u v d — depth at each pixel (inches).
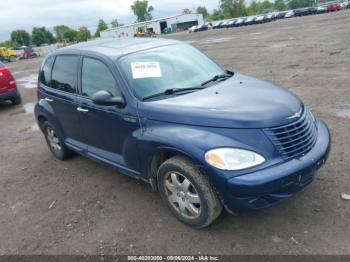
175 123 150.2
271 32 1207.6
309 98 320.5
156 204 178.1
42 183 221.1
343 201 159.9
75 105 203.2
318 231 144.0
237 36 1278.3
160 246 148.2
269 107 147.0
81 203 189.9
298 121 146.2
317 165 145.3
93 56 193.5
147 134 157.2
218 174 133.7
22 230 173.6
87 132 202.5
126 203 183.2
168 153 155.9
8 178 236.4
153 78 176.1
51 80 230.5
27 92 582.2
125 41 214.4
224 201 138.7
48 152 273.1
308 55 556.7
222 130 139.6
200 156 136.6
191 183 145.6
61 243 159.0
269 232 147.2
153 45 201.3
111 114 176.4
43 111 236.8
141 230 159.9
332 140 223.3
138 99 165.9
